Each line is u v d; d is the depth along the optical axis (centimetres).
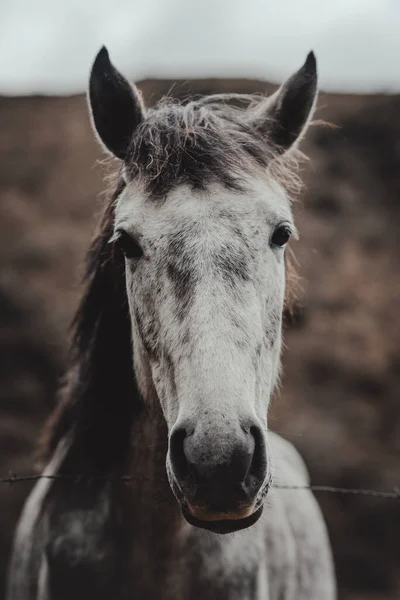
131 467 264
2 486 736
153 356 224
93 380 273
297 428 843
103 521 264
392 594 723
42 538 282
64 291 1028
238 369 197
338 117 1620
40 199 1368
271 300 223
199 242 211
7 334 898
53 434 311
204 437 187
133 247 228
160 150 228
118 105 255
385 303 1132
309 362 973
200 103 264
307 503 384
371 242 1300
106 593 260
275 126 257
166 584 256
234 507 190
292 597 320
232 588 261
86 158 1528
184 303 207
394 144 1555
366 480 792
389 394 948
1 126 1681
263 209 222
